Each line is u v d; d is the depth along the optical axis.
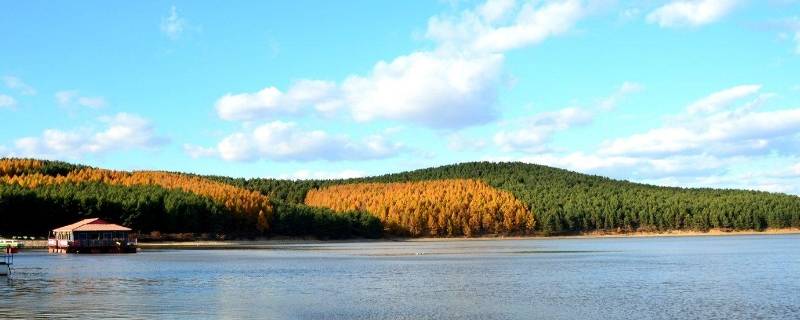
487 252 148.50
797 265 98.62
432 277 78.19
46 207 181.50
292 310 50.31
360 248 177.00
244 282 70.88
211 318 46.28
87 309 49.81
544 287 66.94
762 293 61.38
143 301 54.59
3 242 149.38
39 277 75.00
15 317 45.91
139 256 124.69
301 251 153.38
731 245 188.50
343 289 64.50
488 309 51.31
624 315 48.56
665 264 101.94
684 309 51.25
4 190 178.75
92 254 132.00
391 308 51.66
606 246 187.75
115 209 192.12
